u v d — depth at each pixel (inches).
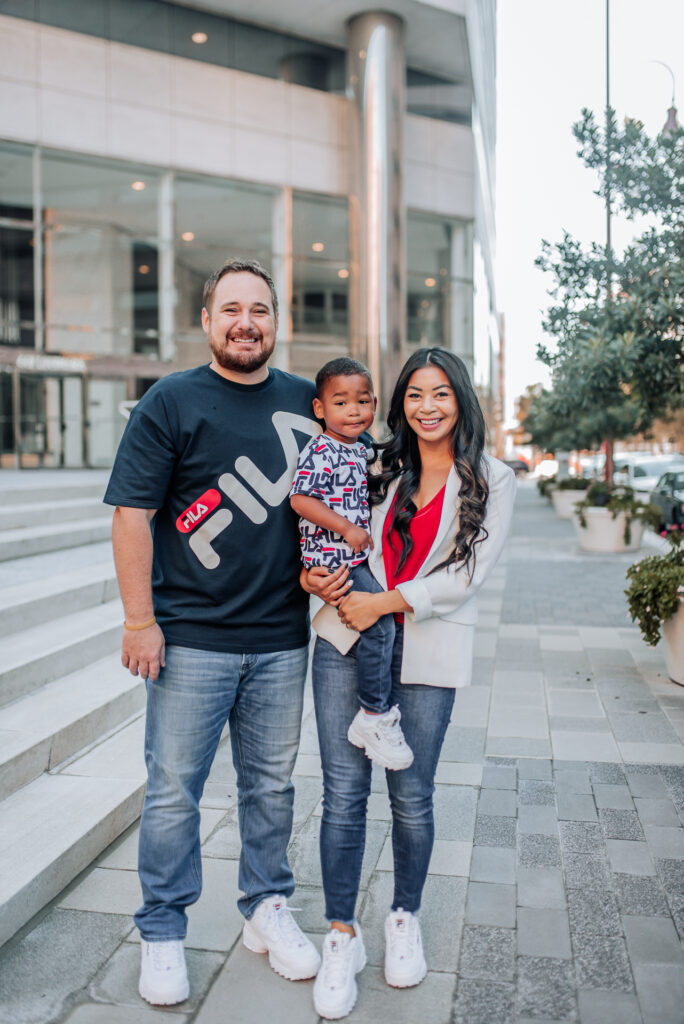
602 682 233.3
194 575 96.7
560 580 444.1
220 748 178.1
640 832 136.8
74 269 771.4
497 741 183.3
